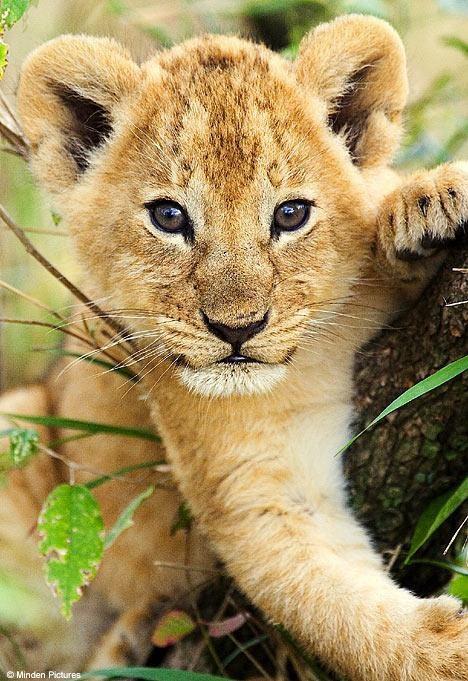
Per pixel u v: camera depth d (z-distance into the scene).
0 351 10.93
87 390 8.64
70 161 7.44
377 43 7.05
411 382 6.43
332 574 6.60
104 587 8.98
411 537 6.89
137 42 9.12
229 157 6.62
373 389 6.76
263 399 7.10
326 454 7.05
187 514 7.64
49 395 9.53
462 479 6.61
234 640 7.48
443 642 6.09
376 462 6.73
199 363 6.78
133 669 6.35
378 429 6.66
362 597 6.45
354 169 7.12
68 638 9.29
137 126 7.03
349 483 6.96
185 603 8.09
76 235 7.32
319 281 6.87
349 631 6.38
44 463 9.18
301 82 7.05
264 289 6.61
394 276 6.76
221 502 7.21
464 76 12.80
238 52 7.20
